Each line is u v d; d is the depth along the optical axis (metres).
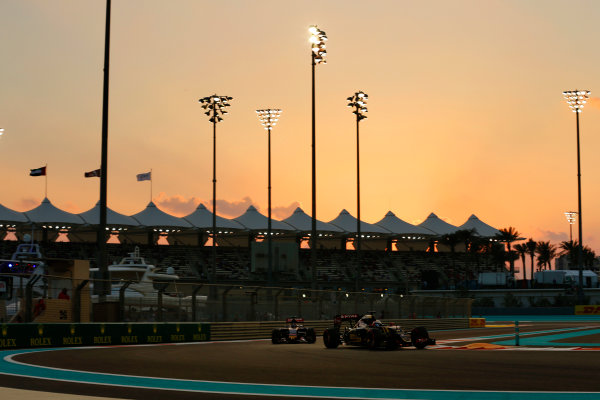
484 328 52.19
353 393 11.92
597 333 40.28
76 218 99.44
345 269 113.94
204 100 62.06
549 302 92.62
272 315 36.56
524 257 152.62
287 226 114.12
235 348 25.42
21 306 25.55
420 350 24.75
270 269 60.06
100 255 30.06
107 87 31.20
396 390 12.29
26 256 43.66
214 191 61.69
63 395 11.29
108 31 31.55
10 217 95.06
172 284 31.62
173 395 11.59
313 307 39.62
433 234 125.50
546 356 21.00
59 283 27.17
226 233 115.75
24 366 16.62
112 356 20.22
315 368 16.58
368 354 22.06
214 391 12.17
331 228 117.44
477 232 124.69
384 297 44.12
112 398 11.06
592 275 101.88
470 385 13.00
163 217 105.88
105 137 30.92
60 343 25.06
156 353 21.86
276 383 13.38
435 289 103.94
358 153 55.44
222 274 102.50
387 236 124.06
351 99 55.97
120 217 102.38
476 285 101.50
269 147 60.84
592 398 11.24
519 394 11.71
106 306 29.09
